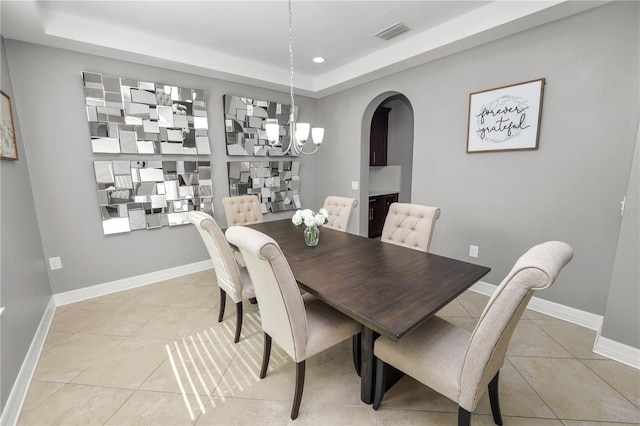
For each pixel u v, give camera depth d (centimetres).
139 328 230
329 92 417
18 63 239
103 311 257
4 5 189
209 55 313
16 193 213
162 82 312
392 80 341
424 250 219
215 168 359
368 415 150
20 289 193
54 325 235
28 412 153
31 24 213
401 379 174
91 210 282
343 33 276
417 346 135
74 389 168
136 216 304
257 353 200
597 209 213
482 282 283
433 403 157
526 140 240
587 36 205
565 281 233
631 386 166
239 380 175
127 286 306
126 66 289
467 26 244
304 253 200
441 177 304
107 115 278
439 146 302
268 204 414
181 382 173
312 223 209
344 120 413
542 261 94
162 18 244
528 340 209
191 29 265
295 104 428
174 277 336
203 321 241
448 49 271
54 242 265
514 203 254
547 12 206
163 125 310
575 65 212
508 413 149
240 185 380
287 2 223
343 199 297
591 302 223
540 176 237
